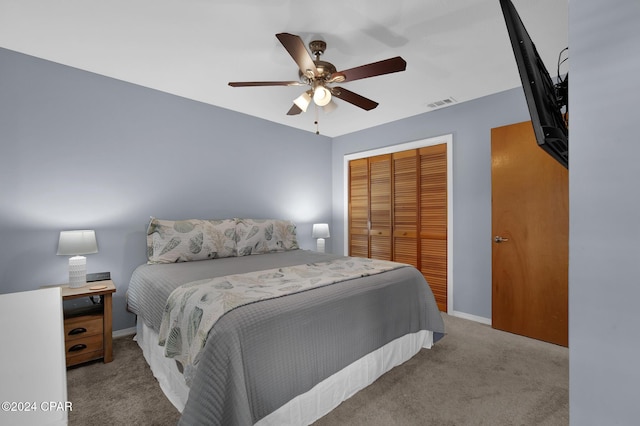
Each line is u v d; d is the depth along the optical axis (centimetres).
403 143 382
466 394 186
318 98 202
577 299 60
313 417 159
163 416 165
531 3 171
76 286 226
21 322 78
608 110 57
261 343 138
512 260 283
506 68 250
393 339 212
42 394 46
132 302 252
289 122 401
